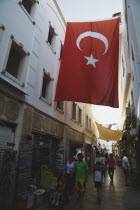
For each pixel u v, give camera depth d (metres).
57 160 9.79
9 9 5.85
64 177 5.74
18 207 4.73
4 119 5.23
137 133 9.30
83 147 16.11
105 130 17.95
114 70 7.55
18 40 6.23
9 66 6.12
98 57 7.82
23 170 5.56
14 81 5.77
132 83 11.56
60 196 5.20
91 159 19.02
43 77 8.90
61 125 10.53
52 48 9.70
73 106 14.54
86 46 8.18
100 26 8.56
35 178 6.62
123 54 15.06
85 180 5.53
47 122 8.45
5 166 4.72
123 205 5.38
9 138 5.55
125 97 16.80
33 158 6.94
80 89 7.39
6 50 5.51
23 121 6.07
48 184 6.44
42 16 8.64
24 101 6.21
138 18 7.56
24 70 6.47
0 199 4.49
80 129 15.81
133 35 7.87
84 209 4.93
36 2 7.99
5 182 4.59
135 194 6.96
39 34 8.12
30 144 6.24
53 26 10.15
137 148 10.23
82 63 7.82
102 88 7.22
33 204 5.00
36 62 7.61
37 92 7.61
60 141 10.46
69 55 8.16
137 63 7.41
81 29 8.66
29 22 7.14
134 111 11.32
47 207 5.05
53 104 9.38
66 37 8.61
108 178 11.90
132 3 8.15
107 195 6.74
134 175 9.12
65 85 7.62
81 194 5.32
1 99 5.17
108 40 8.14
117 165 26.86
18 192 5.13
